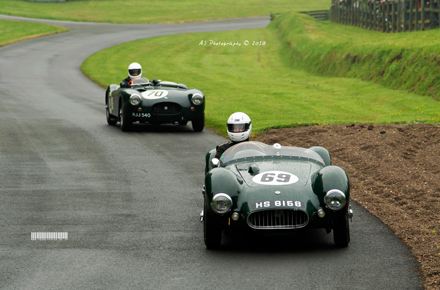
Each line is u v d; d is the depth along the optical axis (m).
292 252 19.89
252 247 20.61
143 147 43.09
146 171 34.56
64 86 94.44
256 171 21.38
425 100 64.31
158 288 16.75
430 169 31.84
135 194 28.97
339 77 95.81
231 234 22.33
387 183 29.58
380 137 41.78
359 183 29.94
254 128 49.44
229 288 16.64
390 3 122.19
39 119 57.72
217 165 22.95
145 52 150.88
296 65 119.31
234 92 83.81
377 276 17.36
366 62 89.81
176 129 53.16
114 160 37.91
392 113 58.47
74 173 33.75
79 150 41.38
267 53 144.12
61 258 19.50
